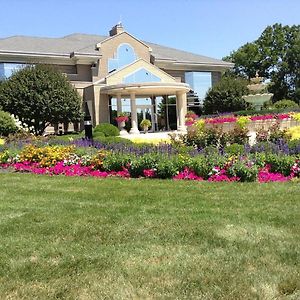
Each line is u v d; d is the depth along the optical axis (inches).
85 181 386.6
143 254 180.7
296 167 358.3
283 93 2628.0
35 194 328.2
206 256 175.8
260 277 152.8
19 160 500.1
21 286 152.3
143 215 245.9
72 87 1197.7
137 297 141.3
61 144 588.7
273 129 577.9
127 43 1501.0
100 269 165.3
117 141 600.1
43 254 185.2
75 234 213.6
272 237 197.3
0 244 200.5
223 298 138.0
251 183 342.0
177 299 138.2
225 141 529.7
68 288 149.1
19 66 1245.7
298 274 154.4
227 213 244.4
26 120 1117.7
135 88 1197.7
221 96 1536.7
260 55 2608.3
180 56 1686.8
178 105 1343.5
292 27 2642.7
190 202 278.7
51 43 1497.3
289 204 263.1
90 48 1464.1
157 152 422.3
